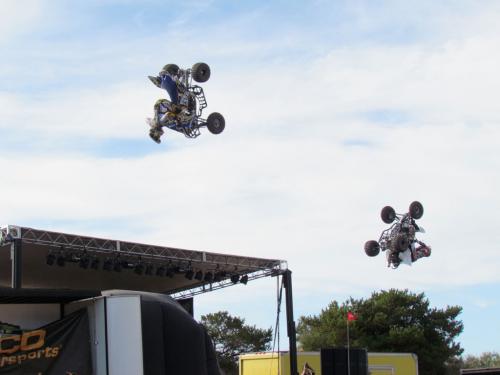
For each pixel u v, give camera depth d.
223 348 55.03
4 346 10.87
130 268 24.02
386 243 30.31
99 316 11.36
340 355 22.06
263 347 55.72
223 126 21.52
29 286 29.22
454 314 53.38
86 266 22.83
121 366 11.16
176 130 21.02
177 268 24.89
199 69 20.69
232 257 25.33
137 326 11.36
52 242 21.58
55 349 11.17
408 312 52.50
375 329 52.28
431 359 50.47
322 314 55.31
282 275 25.77
